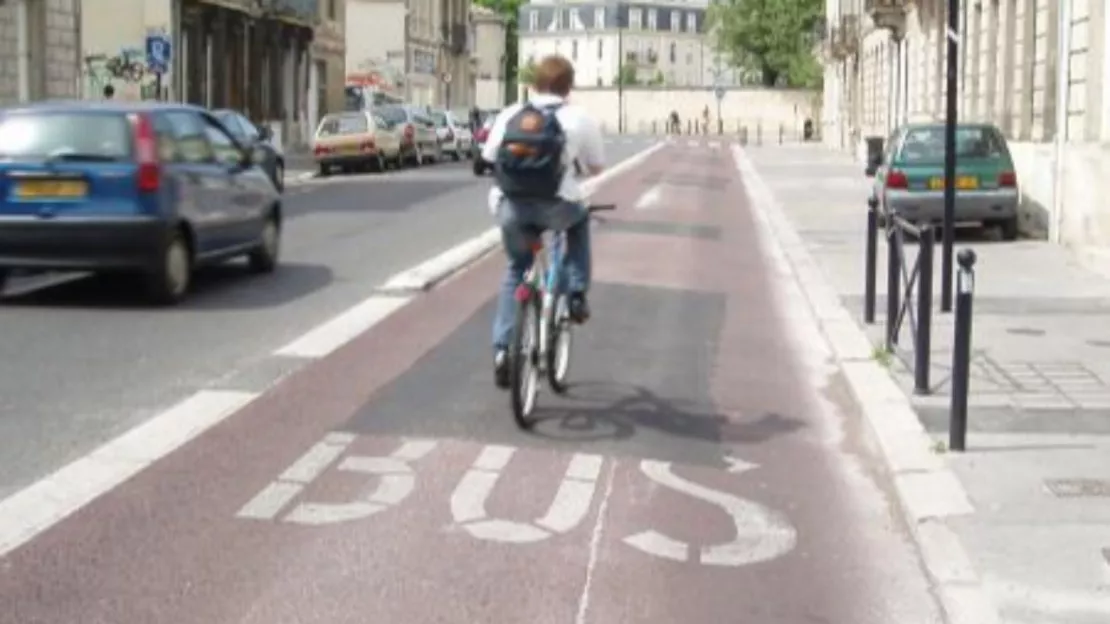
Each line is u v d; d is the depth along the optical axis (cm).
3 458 786
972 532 663
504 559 637
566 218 873
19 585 592
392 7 6631
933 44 3675
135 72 3681
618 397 982
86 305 1345
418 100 7175
